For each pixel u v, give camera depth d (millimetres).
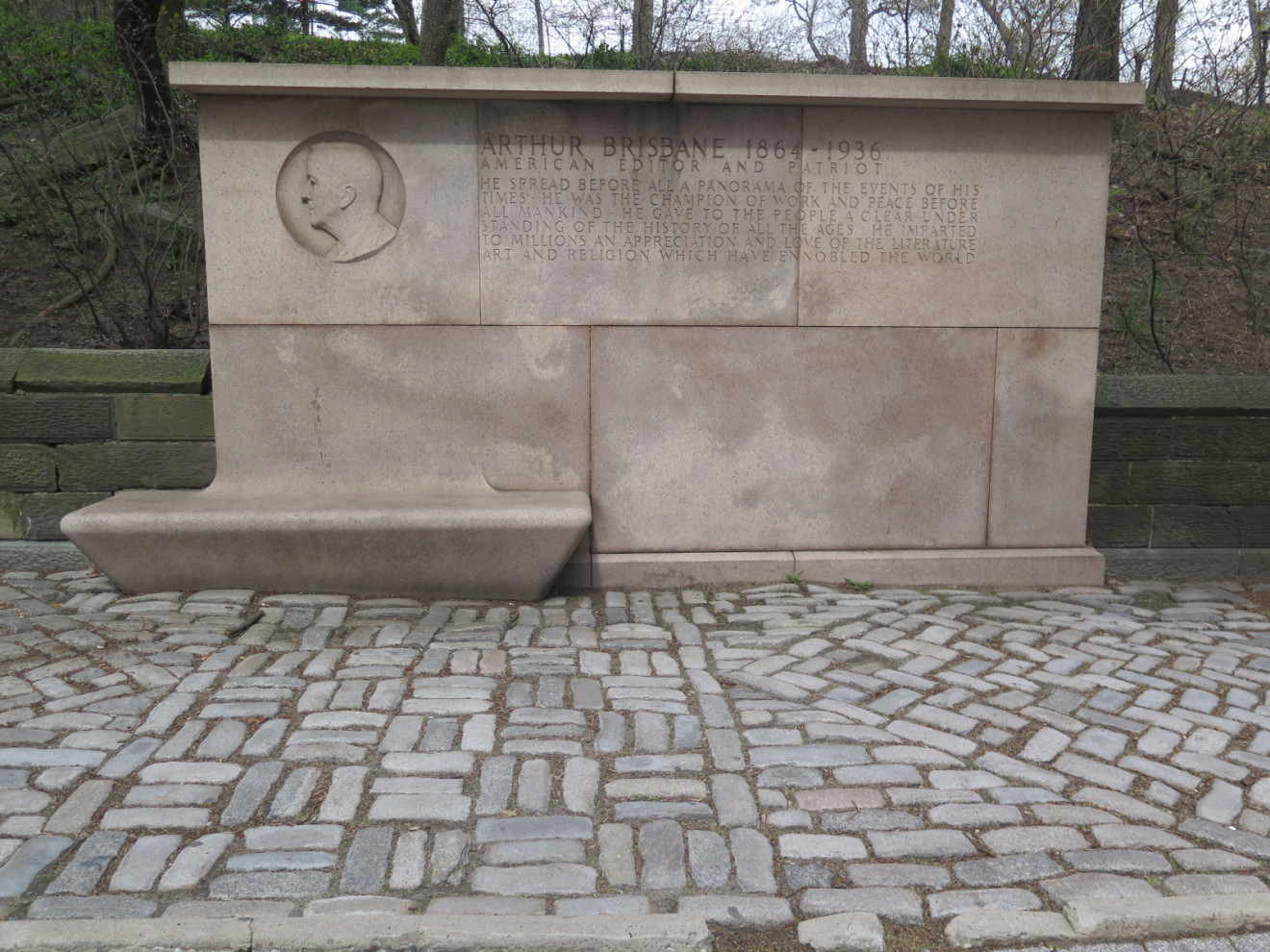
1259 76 8188
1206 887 2680
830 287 5465
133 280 7707
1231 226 9016
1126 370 7254
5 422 5422
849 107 5324
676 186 5336
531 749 3357
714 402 5523
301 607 4855
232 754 3285
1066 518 5781
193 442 5523
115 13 8141
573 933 2420
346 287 5277
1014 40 9109
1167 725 3717
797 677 4094
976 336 5566
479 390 5418
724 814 2988
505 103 5207
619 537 5605
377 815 2930
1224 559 5934
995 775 3275
